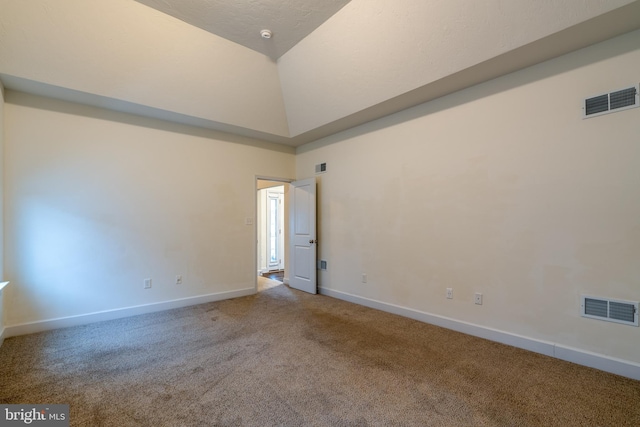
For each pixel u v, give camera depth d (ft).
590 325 7.79
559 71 8.27
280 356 8.54
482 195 9.82
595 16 6.64
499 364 7.98
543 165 8.56
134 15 8.86
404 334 10.17
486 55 8.29
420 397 6.53
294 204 17.48
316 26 9.77
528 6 7.11
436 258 11.06
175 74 10.87
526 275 8.88
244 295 15.57
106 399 6.47
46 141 10.55
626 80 7.29
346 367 7.88
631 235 7.23
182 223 13.62
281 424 5.69
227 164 15.10
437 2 7.94
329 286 15.61
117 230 11.96
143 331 10.50
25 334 10.09
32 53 8.70
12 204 9.93
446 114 10.75
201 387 6.95
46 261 10.52
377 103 11.47
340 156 14.99
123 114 12.11
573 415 5.90
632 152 7.22
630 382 7.02
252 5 8.76
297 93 13.12
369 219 13.55
